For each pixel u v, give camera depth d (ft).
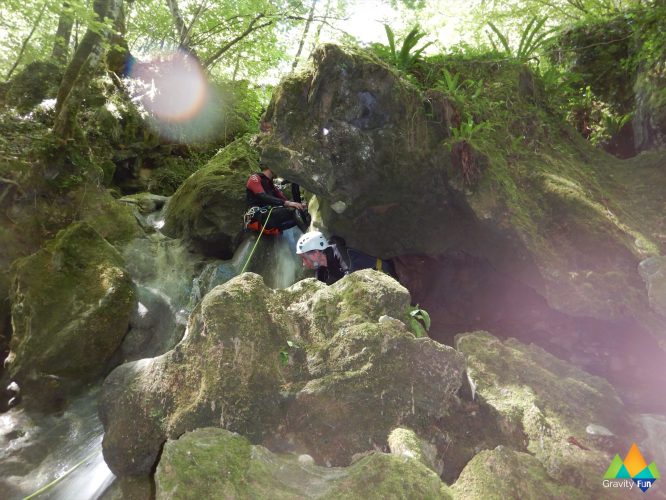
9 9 25.27
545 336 13.20
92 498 9.11
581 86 18.56
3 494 9.81
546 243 11.50
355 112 11.68
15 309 13.99
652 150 14.93
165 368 8.20
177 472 5.89
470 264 14.67
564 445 7.59
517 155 13.19
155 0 34.86
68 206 18.31
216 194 19.02
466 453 7.88
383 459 6.34
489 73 14.60
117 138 26.05
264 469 6.21
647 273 10.51
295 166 11.88
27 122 21.57
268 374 7.70
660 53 14.66
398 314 8.94
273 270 17.76
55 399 12.92
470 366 9.58
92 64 19.49
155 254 18.54
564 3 23.66
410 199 13.19
